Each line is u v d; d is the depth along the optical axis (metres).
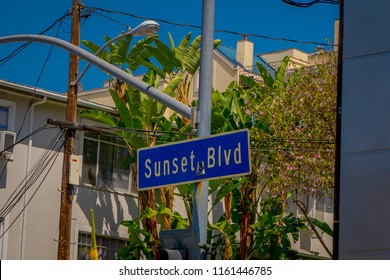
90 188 32.28
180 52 31.59
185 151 14.47
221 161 14.04
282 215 31.38
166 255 13.72
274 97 29.55
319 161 27.98
